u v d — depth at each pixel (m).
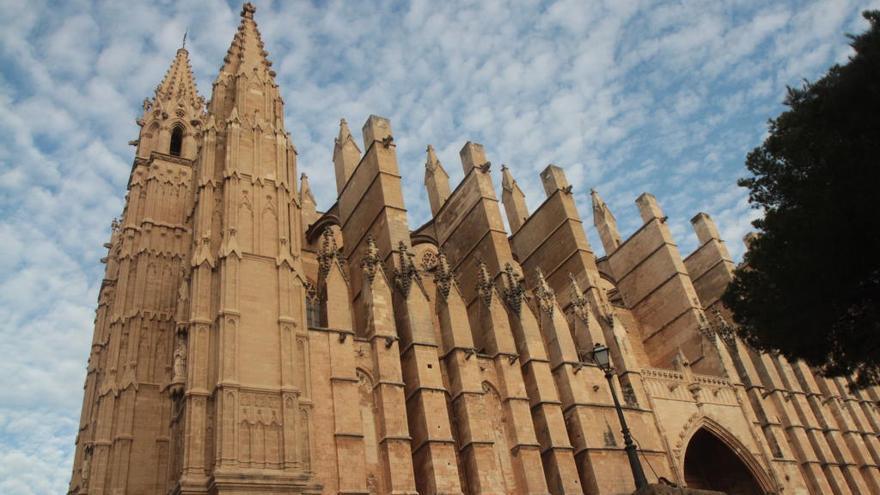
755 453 48.66
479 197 49.16
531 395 40.62
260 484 27.80
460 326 40.09
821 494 50.31
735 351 54.06
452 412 37.97
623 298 60.44
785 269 24.42
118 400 42.25
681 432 45.75
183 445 28.72
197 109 60.19
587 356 44.94
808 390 58.41
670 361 55.31
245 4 46.25
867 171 21.23
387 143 45.22
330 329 34.97
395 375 35.47
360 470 31.62
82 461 48.00
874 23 21.72
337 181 52.53
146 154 55.06
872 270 22.94
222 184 36.41
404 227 42.31
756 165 25.70
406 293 38.94
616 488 39.03
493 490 34.91
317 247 52.62
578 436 40.28
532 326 42.72
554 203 53.69
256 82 41.72
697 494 23.72
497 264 46.19
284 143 39.59
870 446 60.19
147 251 48.34
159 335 45.19
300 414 30.80
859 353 24.92
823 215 22.44
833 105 22.25
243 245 34.06
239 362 30.44
